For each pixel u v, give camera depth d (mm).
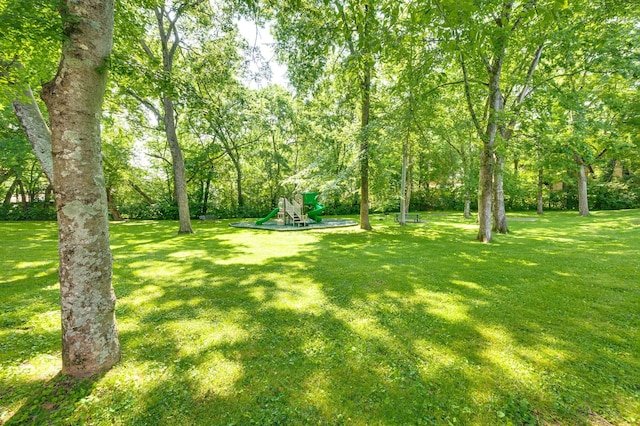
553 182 25469
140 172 24406
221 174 26266
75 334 2789
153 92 4742
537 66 13000
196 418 2344
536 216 23094
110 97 12180
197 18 12773
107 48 2773
